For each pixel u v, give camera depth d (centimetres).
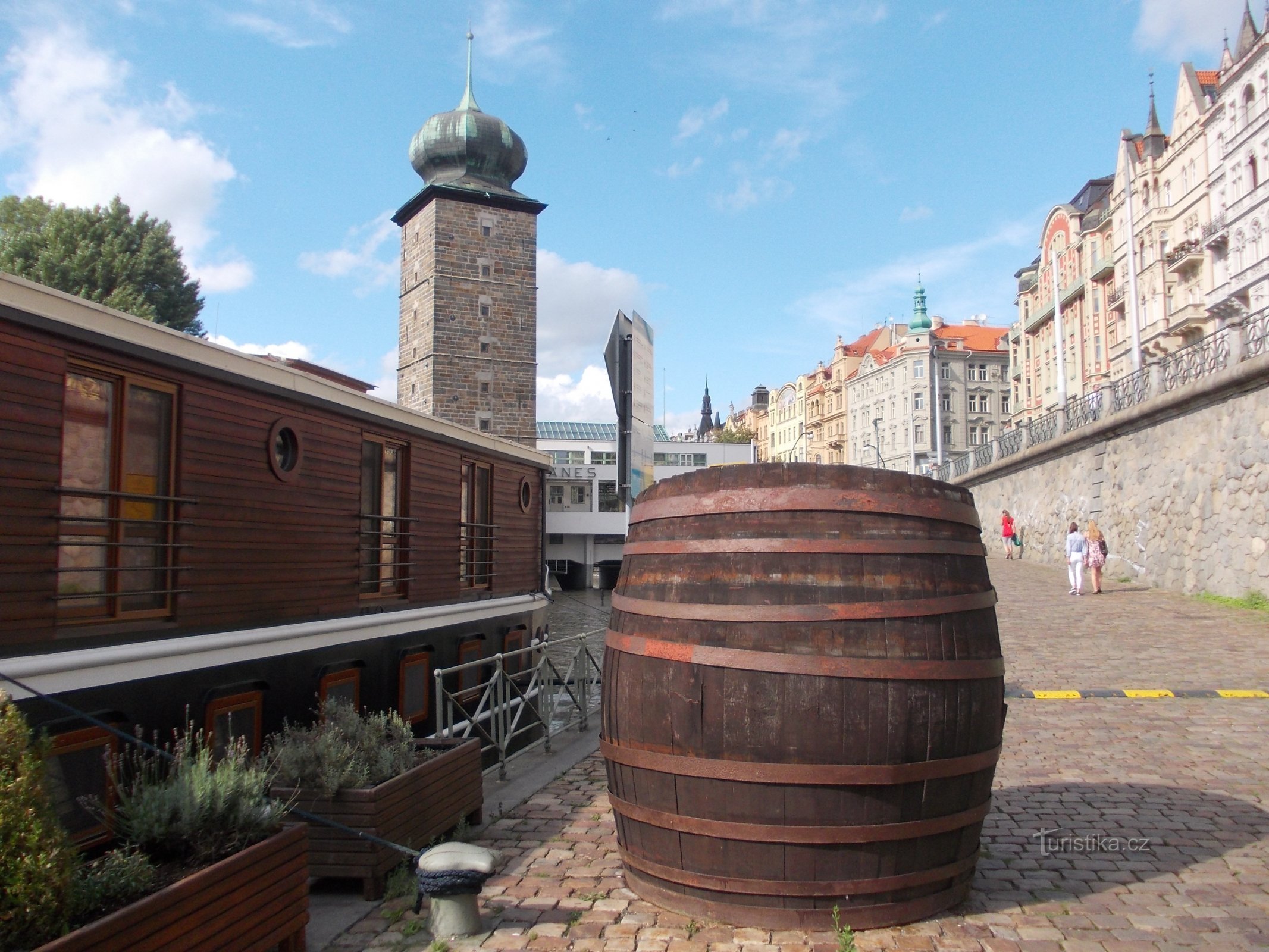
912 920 487
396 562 1052
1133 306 3531
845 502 484
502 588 1378
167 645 649
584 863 597
